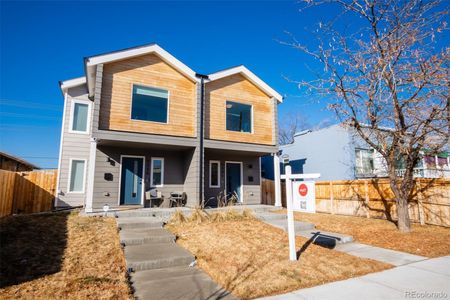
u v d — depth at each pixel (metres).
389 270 5.38
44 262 5.19
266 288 4.33
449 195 9.30
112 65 11.03
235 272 5.05
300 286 4.49
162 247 6.49
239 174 15.05
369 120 8.40
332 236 8.02
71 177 12.86
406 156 8.79
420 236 8.16
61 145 12.90
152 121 11.45
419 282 4.70
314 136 18.62
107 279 4.58
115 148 11.98
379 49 7.41
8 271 4.70
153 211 10.09
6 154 18.72
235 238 7.36
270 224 9.41
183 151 13.40
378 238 8.10
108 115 10.65
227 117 13.53
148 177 12.52
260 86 14.35
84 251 5.93
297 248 6.73
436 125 7.28
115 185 11.75
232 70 13.54
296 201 6.20
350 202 12.32
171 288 4.36
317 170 18.20
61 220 8.44
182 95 12.33
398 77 7.41
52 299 3.84
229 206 13.08
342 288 4.42
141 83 11.50
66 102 13.37
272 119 14.52
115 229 7.80
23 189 12.09
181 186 13.15
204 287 4.41
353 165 16.08
